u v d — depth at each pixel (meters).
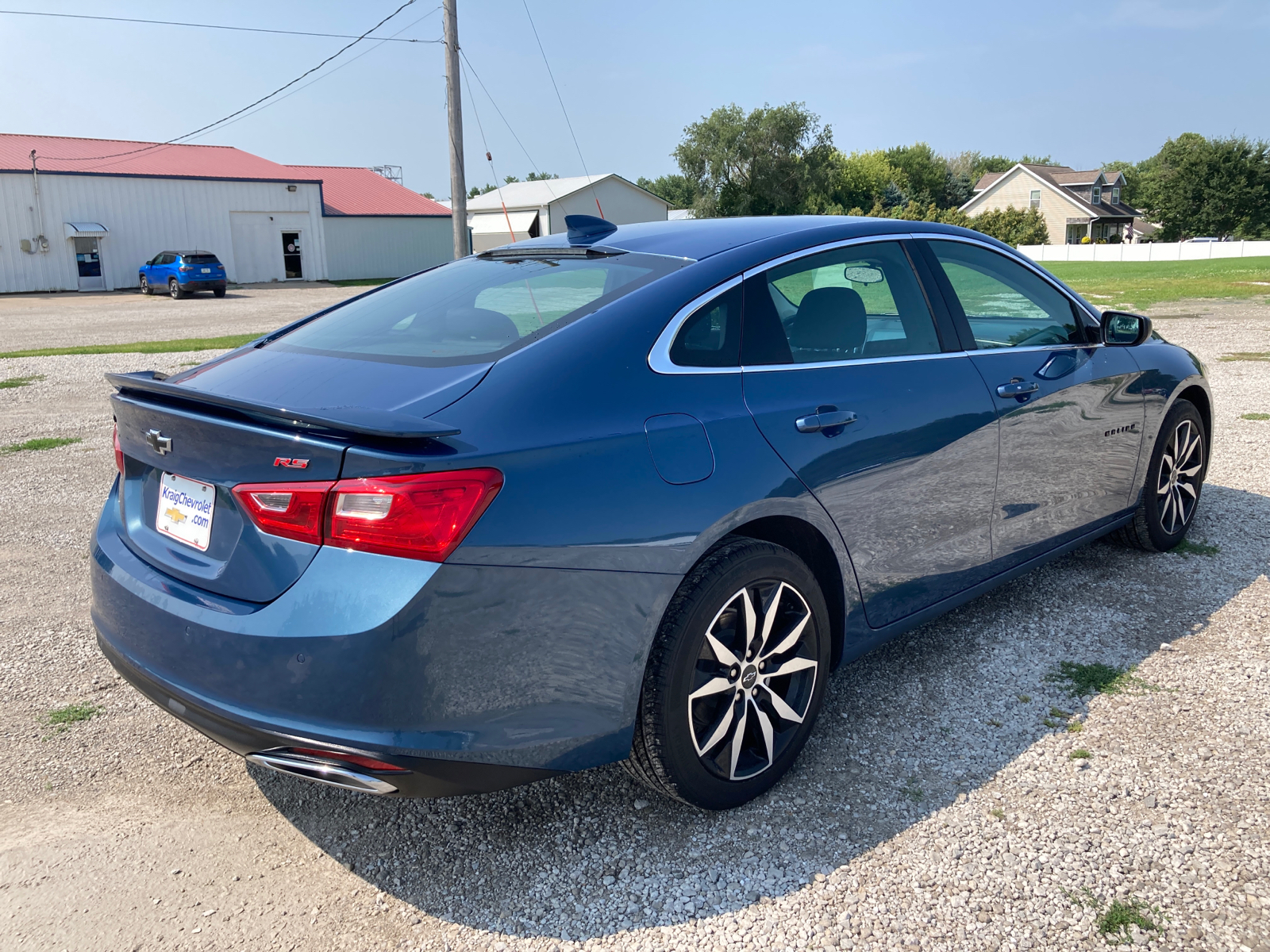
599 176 51.53
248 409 1.88
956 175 112.75
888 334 2.86
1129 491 3.83
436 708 1.87
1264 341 12.12
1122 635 3.39
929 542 2.86
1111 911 2.01
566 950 1.96
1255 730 2.72
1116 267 39.31
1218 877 2.11
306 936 2.02
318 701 1.84
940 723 2.83
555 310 2.38
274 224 37.25
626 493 2.06
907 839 2.28
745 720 2.37
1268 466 5.65
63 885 2.19
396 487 1.80
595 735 2.09
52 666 3.37
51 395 9.97
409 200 44.16
